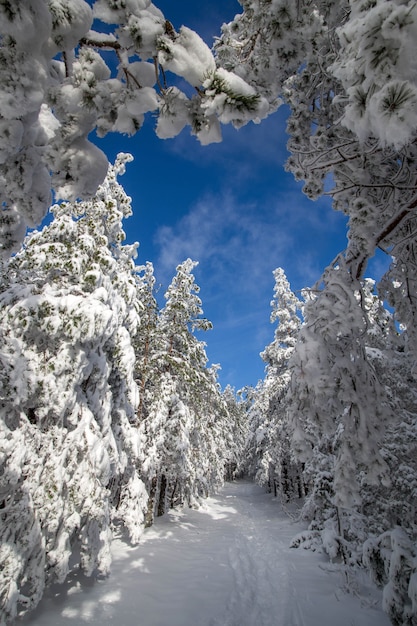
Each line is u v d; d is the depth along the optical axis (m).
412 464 10.03
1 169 1.63
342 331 2.80
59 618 6.89
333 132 3.12
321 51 2.78
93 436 8.19
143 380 15.12
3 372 6.84
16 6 1.20
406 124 1.12
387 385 9.98
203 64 1.39
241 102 1.39
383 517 9.94
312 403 2.86
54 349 7.84
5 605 5.75
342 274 3.23
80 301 8.13
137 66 1.53
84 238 9.48
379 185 2.93
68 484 7.46
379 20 1.20
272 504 25.38
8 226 1.93
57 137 1.47
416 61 1.21
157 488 15.80
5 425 6.67
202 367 19.91
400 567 5.51
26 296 7.92
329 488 11.58
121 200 12.40
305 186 3.24
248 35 2.56
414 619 5.14
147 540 12.68
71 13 1.38
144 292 15.69
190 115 1.59
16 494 6.62
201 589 8.97
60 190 1.50
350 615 7.71
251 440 32.38
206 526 17.31
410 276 3.82
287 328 22.73
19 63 1.25
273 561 11.55
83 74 1.41
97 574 8.92
